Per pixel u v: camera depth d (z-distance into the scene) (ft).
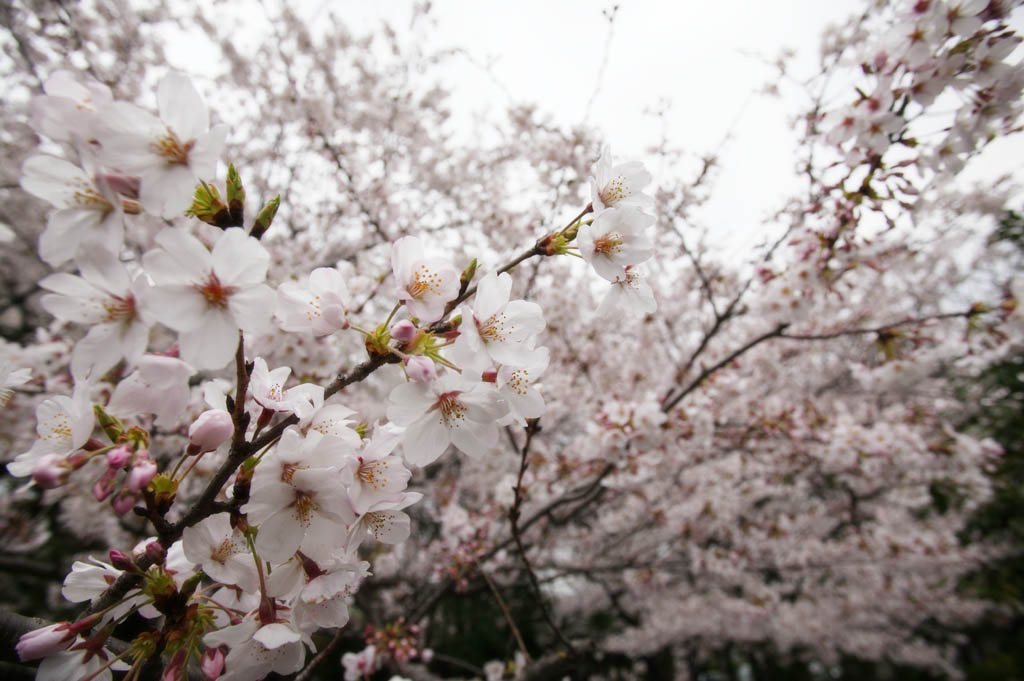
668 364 17.66
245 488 3.87
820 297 11.02
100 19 15.43
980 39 7.20
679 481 19.13
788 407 15.74
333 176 16.38
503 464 18.06
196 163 3.45
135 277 3.37
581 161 12.96
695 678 34.19
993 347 13.24
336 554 4.30
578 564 21.22
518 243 14.85
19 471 3.69
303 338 9.61
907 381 14.10
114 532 15.43
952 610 27.14
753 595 24.80
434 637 26.32
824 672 43.19
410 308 4.27
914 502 21.06
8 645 4.42
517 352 4.43
